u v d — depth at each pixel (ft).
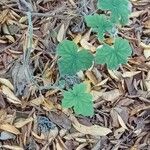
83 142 1.36
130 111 1.41
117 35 1.51
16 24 1.48
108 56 1.27
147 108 1.42
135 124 1.40
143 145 1.38
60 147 1.34
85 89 1.27
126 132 1.39
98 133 1.37
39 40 1.46
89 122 1.38
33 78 1.40
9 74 1.40
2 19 1.48
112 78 1.44
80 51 1.30
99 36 1.32
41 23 1.49
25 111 1.37
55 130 1.36
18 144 1.33
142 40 1.53
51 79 1.42
